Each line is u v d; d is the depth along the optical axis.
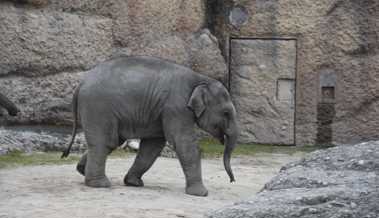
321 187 5.80
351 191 5.45
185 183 11.49
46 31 15.68
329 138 18.77
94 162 10.42
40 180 10.90
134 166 10.84
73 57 16.08
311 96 18.75
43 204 8.87
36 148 14.55
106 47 16.66
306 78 18.75
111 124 10.45
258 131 18.81
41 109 15.64
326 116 18.78
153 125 10.59
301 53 18.77
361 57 18.62
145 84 10.49
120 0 16.81
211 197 10.23
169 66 10.65
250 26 18.83
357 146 6.70
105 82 10.49
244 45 18.86
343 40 18.62
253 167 14.34
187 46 18.16
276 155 16.84
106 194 9.76
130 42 17.05
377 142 6.79
